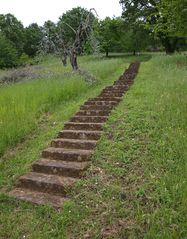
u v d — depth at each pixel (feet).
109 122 25.75
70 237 14.37
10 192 18.61
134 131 22.94
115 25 156.04
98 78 51.21
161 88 33.71
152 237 13.19
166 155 18.76
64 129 26.61
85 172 19.07
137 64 76.48
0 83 56.54
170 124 22.74
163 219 14.03
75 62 63.10
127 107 29.19
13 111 29.43
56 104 35.01
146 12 131.34
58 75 53.67
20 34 234.58
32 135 26.71
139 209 15.01
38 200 17.35
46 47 82.28
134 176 17.57
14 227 15.48
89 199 16.66
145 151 19.86
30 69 76.07
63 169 19.66
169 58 70.79
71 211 15.93
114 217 15.02
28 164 21.47
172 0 54.08
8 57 141.90
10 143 24.53
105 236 14.03
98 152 20.98
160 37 126.41
